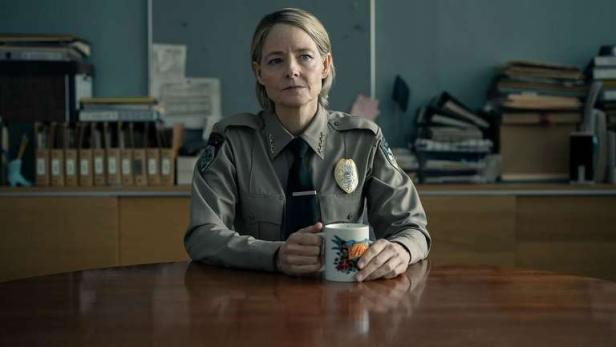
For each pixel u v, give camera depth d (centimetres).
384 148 158
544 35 315
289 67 146
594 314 96
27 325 90
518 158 293
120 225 271
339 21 312
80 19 310
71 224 270
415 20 314
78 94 284
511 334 85
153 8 310
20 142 305
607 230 275
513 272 129
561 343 81
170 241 271
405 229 143
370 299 105
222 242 135
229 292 111
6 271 270
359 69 312
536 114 289
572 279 122
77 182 277
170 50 311
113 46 311
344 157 154
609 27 315
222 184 150
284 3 312
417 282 119
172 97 311
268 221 149
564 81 288
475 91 315
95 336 85
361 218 156
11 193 269
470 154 286
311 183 149
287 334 85
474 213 273
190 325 90
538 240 275
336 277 120
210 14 311
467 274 127
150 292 111
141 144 283
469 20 315
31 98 279
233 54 312
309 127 154
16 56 279
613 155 285
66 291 112
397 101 308
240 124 155
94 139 279
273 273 128
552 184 278
